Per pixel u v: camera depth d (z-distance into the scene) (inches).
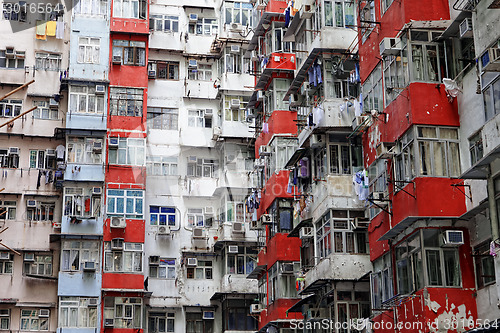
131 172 1472.7
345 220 1079.6
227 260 1482.5
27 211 1433.3
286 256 1289.4
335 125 1104.8
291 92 1295.5
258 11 1576.0
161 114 1574.8
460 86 877.2
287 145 1348.4
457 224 856.9
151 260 1478.8
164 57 1615.4
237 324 1460.4
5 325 1371.8
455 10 893.8
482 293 828.6
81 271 1402.6
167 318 1467.8
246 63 1603.1
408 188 877.2
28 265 1406.3
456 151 871.7
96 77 1497.3
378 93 989.8
